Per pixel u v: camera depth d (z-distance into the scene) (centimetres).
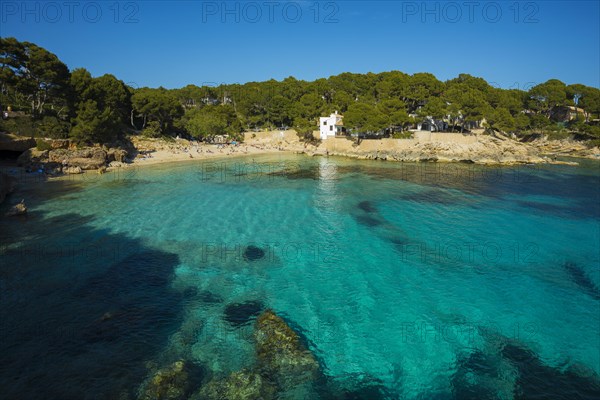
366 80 13125
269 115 12625
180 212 4134
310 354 1802
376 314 2195
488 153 8825
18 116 7019
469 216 4150
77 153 6450
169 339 1900
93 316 2080
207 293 2388
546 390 1650
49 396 1503
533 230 3681
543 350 1906
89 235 3341
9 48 6319
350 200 4825
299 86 14538
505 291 2481
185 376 1606
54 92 6994
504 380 1702
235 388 1570
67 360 1719
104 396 1510
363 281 2588
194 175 6475
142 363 1717
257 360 1753
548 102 10875
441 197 5053
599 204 4709
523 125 10406
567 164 8331
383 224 3838
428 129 10906
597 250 3172
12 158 6456
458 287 2527
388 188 5628
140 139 9388
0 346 1794
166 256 2936
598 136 9800
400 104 10131
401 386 1647
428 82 11094
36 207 4191
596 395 1628
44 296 2273
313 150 10400
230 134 11731
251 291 2428
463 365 1786
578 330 2073
